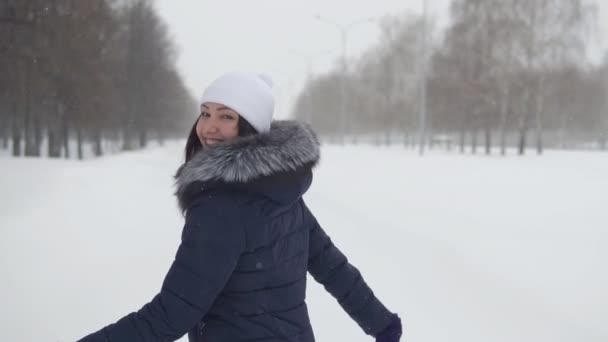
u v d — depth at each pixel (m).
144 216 8.02
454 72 37.44
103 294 4.48
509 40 33.75
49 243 6.00
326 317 4.13
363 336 3.77
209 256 1.49
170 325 1.46
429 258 6.03
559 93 34.38
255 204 1.57
